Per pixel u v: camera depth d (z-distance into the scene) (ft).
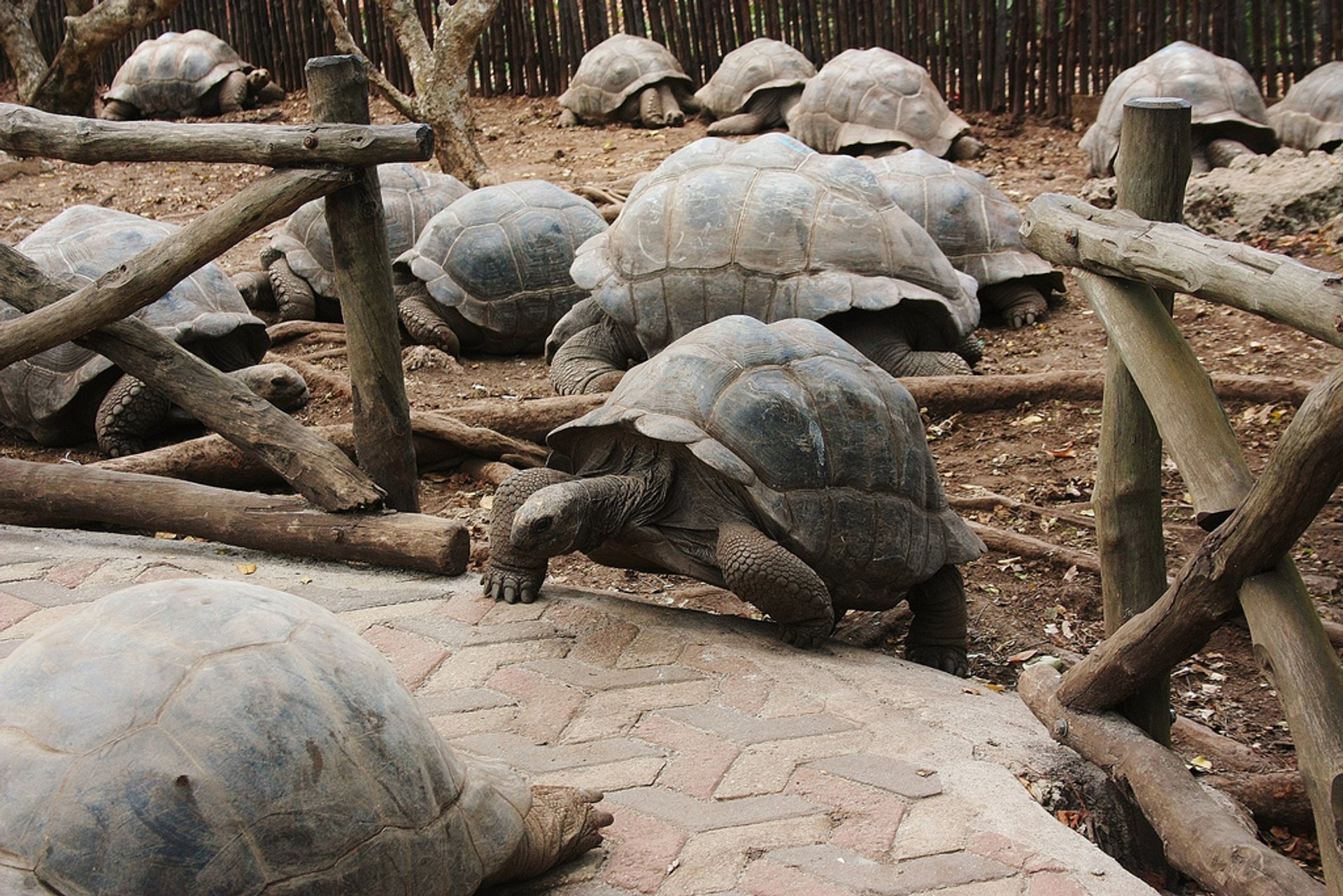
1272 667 9.27
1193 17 42.09
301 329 27.78
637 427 13.69
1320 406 8.48
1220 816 10.25
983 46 45.55
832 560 13.47
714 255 23.50
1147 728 12.23
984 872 9.36
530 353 28.12
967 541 14.89
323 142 14.47
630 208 24.91
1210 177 31.58
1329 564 17.60
